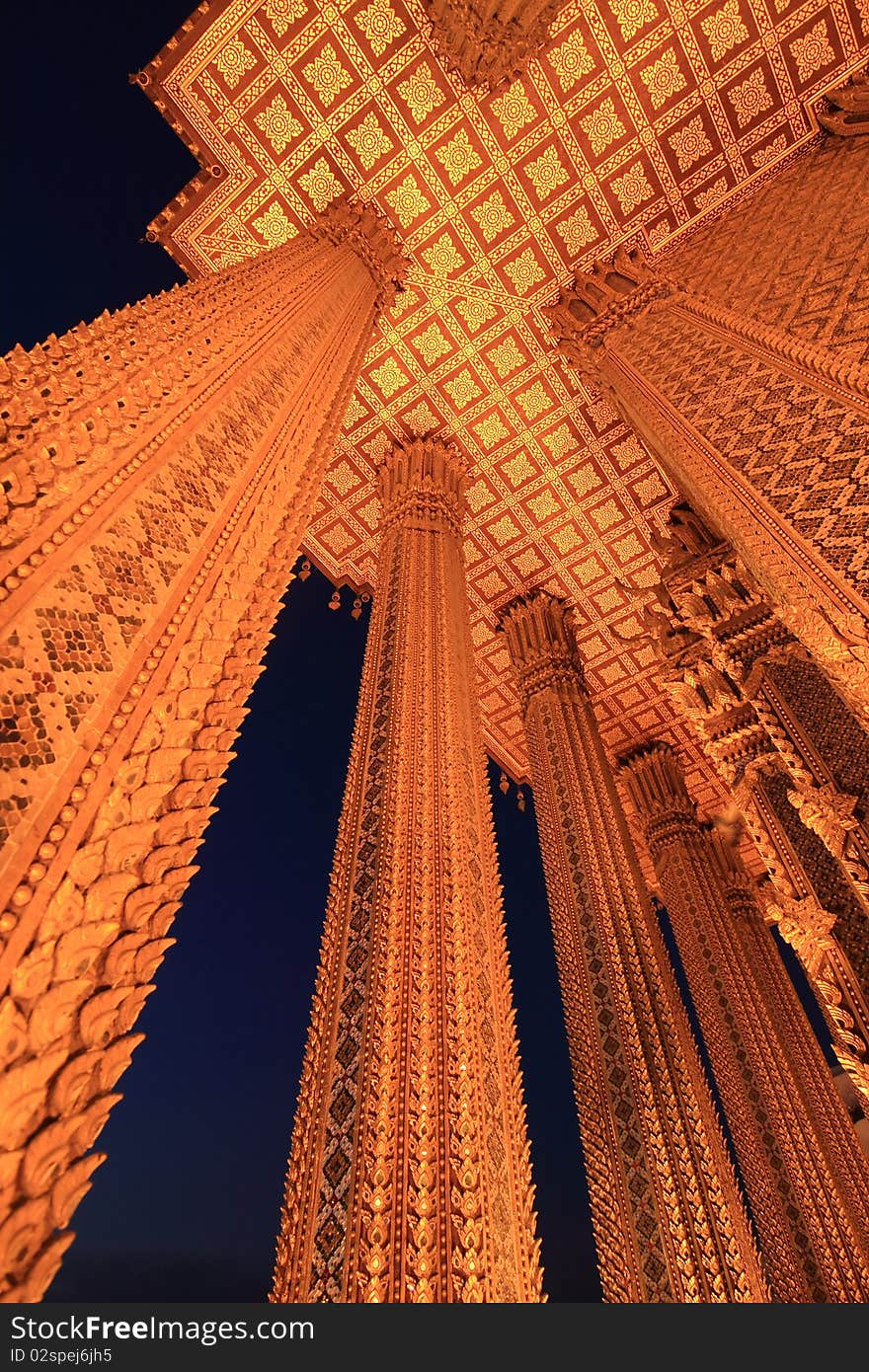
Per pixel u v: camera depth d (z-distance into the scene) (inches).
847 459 147.4
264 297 183.5
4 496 79.0
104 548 88.0
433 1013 143.1
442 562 303.3
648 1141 238.8
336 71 274.1
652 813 472.4
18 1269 47.6
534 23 263.4
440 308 335.3
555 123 285.0
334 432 181.9
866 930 206.2
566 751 363.6
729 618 276.2
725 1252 215.3
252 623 112.2
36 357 97.1
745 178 289.1
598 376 299.1
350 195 297.6
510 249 314.5
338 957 163.3
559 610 435.2
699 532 307.0
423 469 351.3
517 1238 124.7
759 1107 344.2
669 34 267.6
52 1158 52.8
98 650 79.8
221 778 91.0
